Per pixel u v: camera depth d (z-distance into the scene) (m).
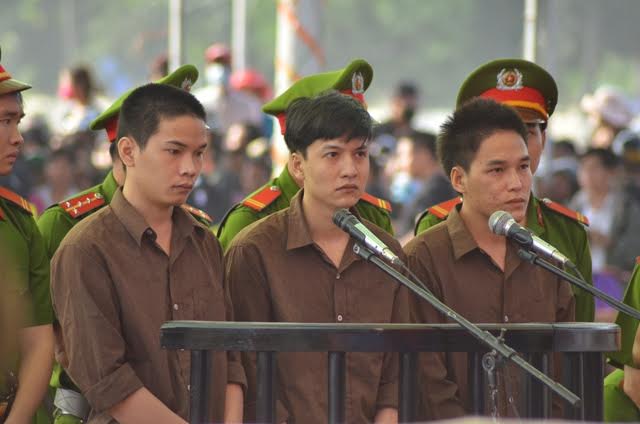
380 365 9.60
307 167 9.52
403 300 9.77
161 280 9.23
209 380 7.93
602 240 21.23
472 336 8.09
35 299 10.11
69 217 10.77
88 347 8.98
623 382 10.95
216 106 30.95
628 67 85.12
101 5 92.88
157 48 90.50
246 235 9.82
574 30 82.12
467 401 9.73
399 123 30.33
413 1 90.94
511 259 10.21
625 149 21.97
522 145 10.10
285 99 11.72
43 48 93.25
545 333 8.21
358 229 8.58
